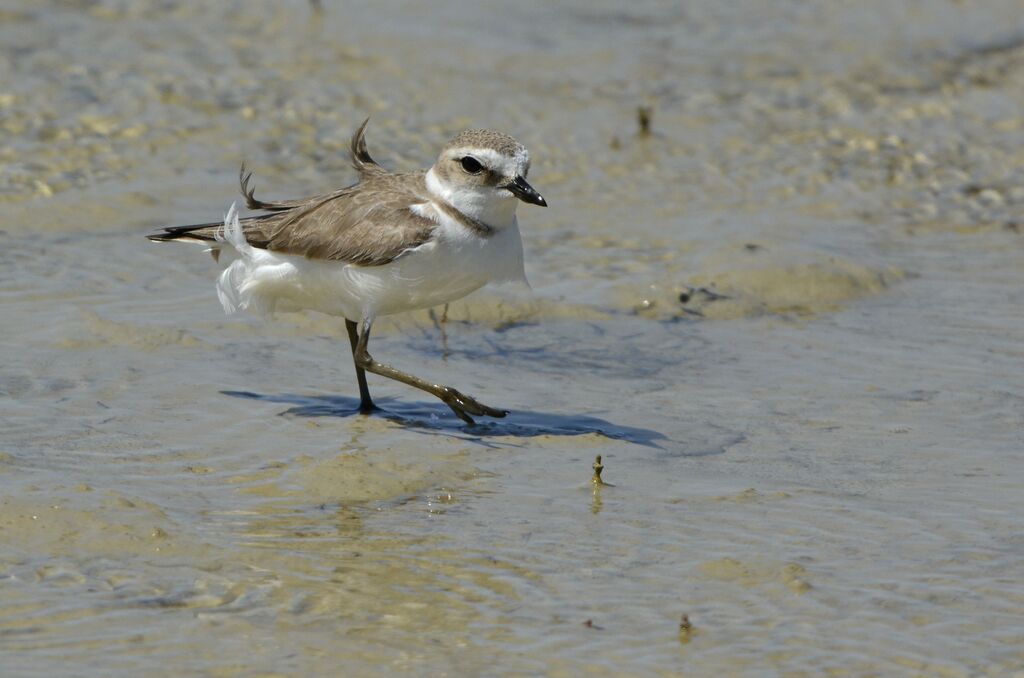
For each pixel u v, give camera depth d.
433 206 10.84
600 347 13.62
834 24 25.08
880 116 21.19
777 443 11.23
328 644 7.87
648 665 7.77
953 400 12.27
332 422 11.33
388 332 13.69
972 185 18.94
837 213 17.97
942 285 15.64
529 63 22.50
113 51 21.39
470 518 9.60
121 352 12.51
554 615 8.30
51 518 9.10
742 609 8.43
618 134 20.11
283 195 17.31
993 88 22.47
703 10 25.53
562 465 10.65
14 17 22.28
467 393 12.21
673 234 16.92
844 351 13.59
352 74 21.42
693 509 9.86
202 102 19.86
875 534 9.51
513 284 14.96
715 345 13.75
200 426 11.01
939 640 8.10
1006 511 9.92
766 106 21.39
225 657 7.68
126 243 15.53
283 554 8.92
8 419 10.84
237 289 11.53
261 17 23.42
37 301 13.66
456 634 8.04
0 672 7.42
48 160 17.64
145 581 8.48
